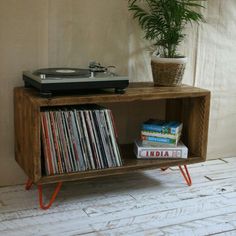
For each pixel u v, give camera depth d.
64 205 1.82
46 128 1.71
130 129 2.24
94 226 1.65
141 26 2.11
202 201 1.91
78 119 1.77
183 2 1.99
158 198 1.93
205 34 2.30
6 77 1.90
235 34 2.39
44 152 1.72
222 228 1.67
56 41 1.96
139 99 1.82
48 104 1.64
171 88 1.99
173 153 2.00
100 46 2.06
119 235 1.58
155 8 2.06
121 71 2.14
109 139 1.83
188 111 2.11
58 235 1.57
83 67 2.05
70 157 1.77
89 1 1.99
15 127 1.93
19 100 1.82
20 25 1.87
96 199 1.89
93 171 1.79
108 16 2.04
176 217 1.75
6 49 1.87
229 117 2.52
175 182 2.12
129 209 1.80
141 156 1.98
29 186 1.96
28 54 1.92
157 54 2.15
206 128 2.01
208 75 2.38
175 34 2.01
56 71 1.80
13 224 1.64
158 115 2.29
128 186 2.06
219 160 2.51
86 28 2.01
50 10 1.92
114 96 1.77
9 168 2.00
